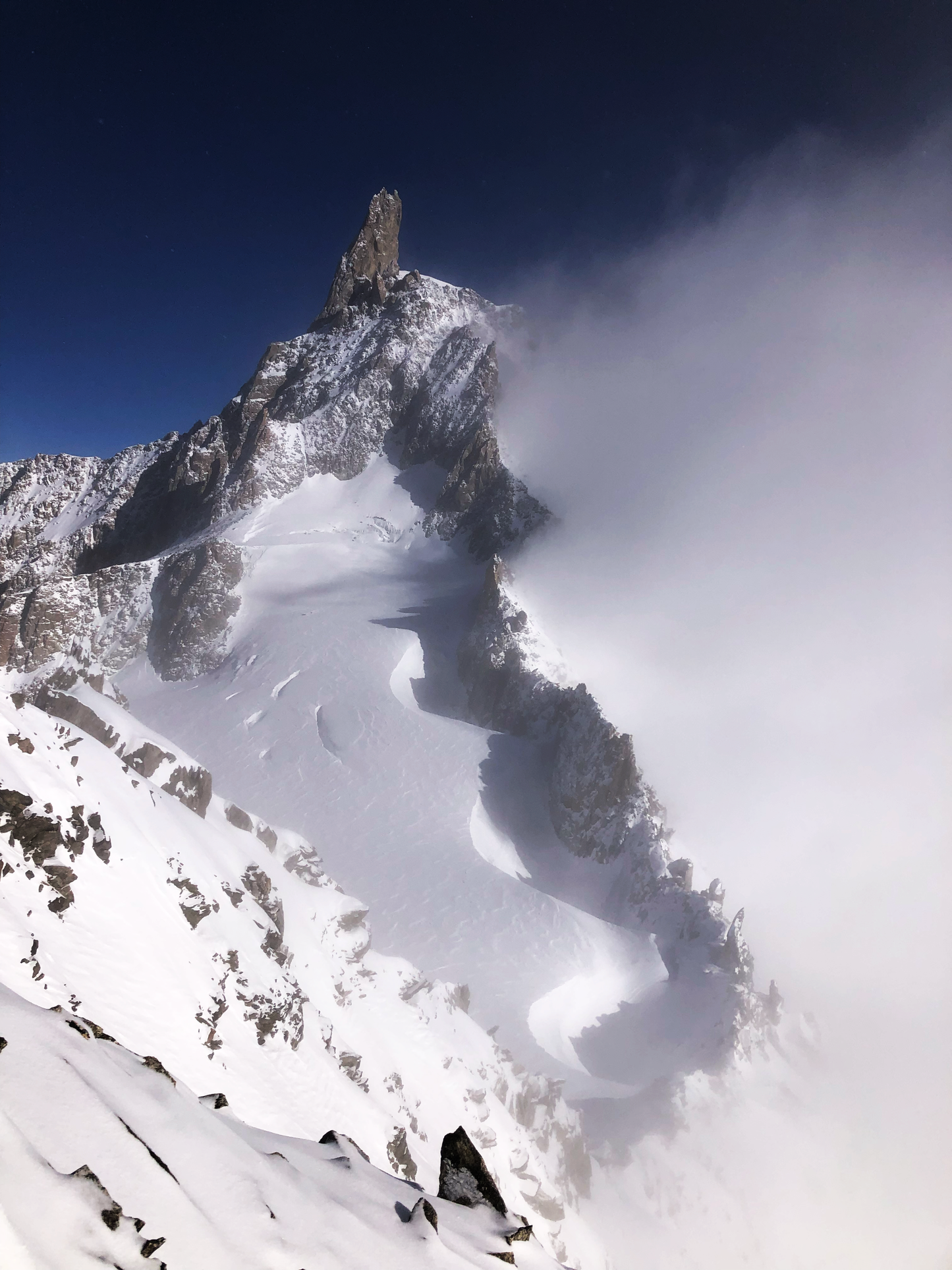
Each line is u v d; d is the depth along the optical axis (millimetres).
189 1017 29562
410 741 146625
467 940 101750
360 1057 46344
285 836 70375
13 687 86312
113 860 33312
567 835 133625
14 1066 6066
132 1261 4914
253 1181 6598
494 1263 7348
